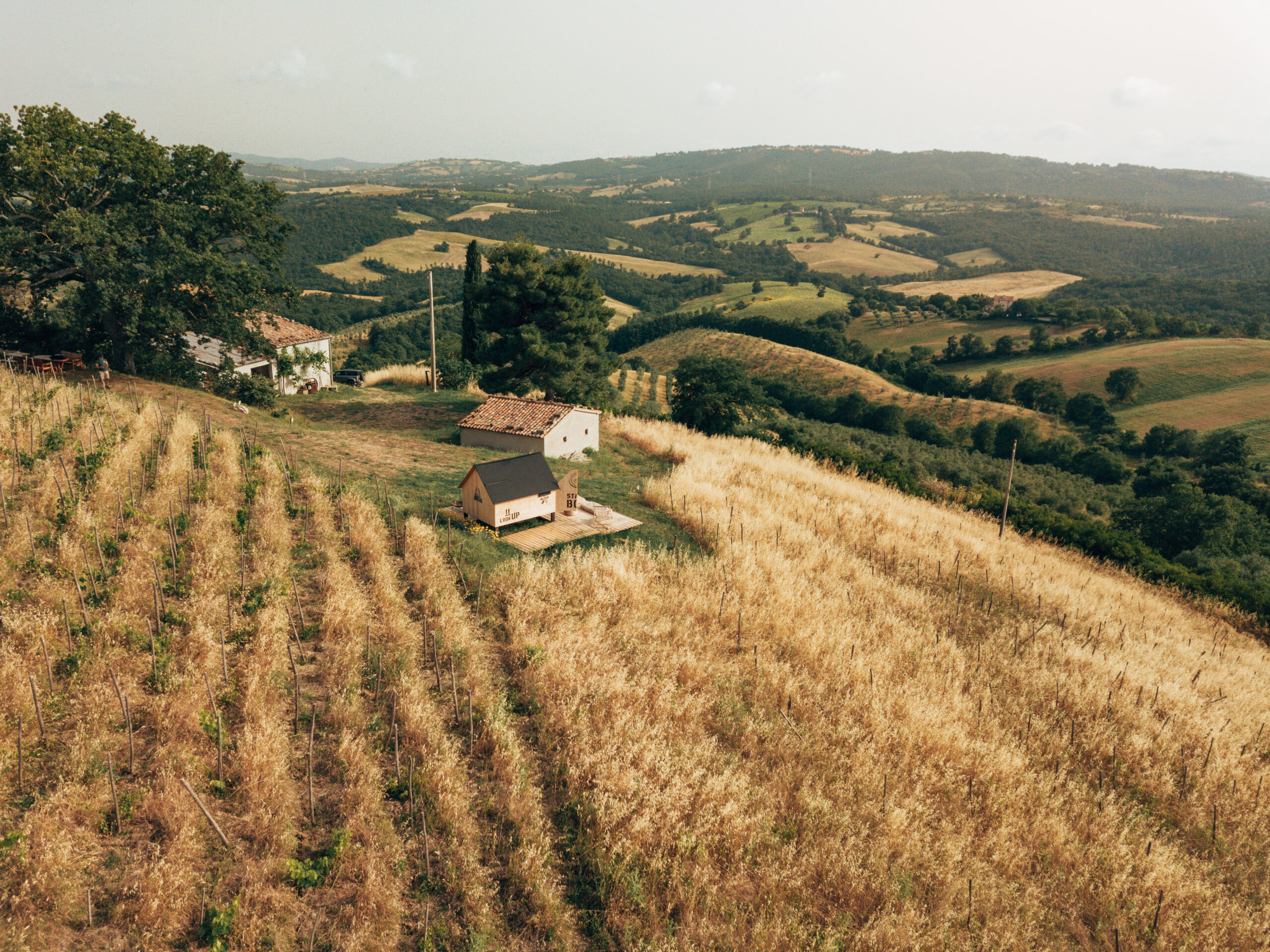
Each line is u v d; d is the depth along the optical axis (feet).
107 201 98.32
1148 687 49.60
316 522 52.29
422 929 22.79
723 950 23.94
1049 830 32.83
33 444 51.37
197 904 21.91
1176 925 28.68
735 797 30.58
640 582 50.47
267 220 111.96
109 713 28.12
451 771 29.07
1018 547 87.76
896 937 24.94
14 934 19.63
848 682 42.78
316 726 30.96
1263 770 42.37
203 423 75.82
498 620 43.62
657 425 126.62
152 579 37.55
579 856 26.99
